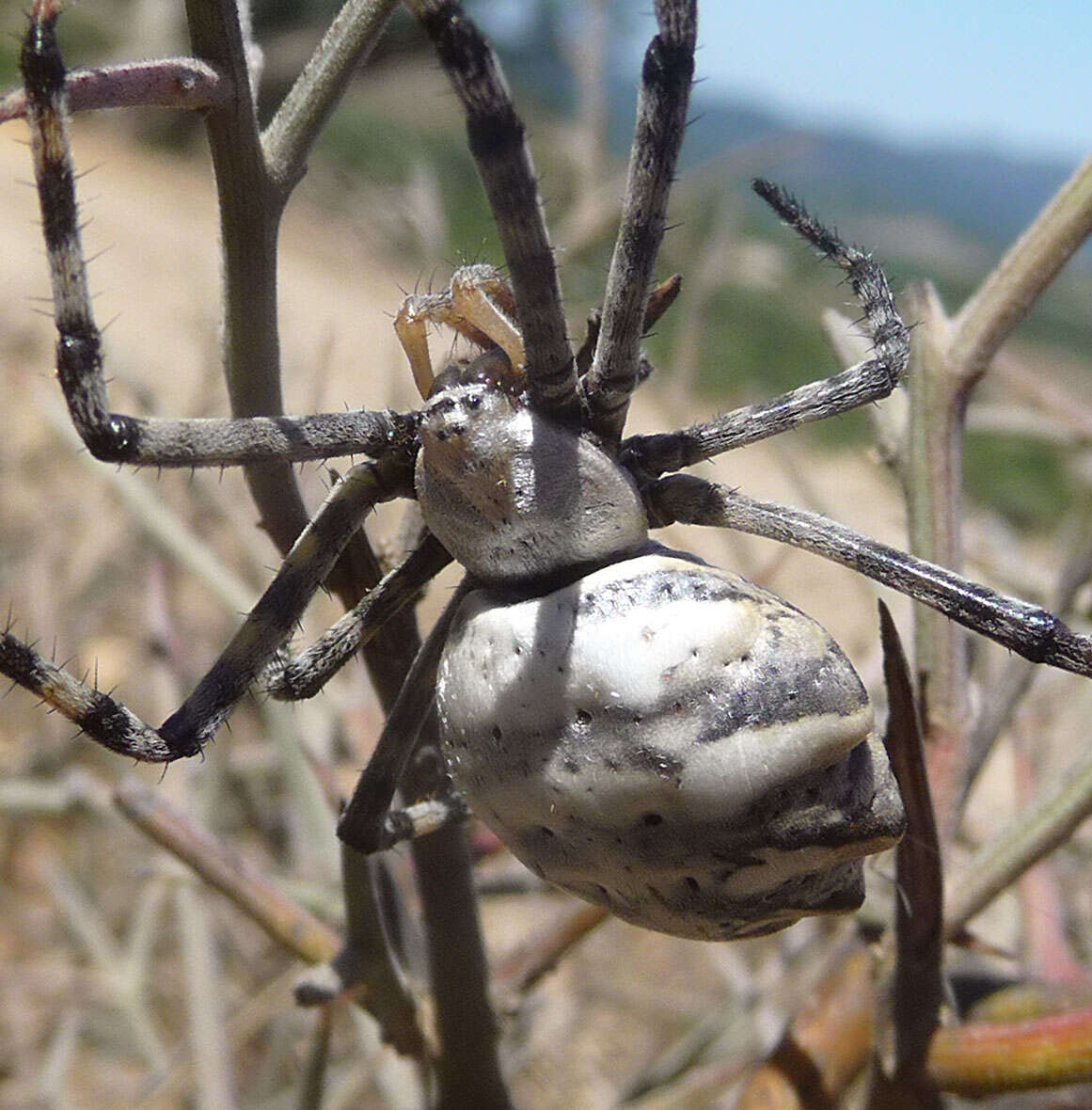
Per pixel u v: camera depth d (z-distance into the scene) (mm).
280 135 67
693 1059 136
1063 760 127
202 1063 116
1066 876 121
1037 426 119
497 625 70
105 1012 168
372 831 76
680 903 69
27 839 193
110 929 174
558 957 87
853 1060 82
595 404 73
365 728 101
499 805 70
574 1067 158
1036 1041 73
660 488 79
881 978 77
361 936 79
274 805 162
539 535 72
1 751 196
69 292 73
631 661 68
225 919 168
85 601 208
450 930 81
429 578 77
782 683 68
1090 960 113
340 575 78
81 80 69
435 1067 83
